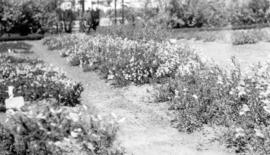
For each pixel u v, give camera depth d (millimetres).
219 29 23844
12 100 4867
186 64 9195
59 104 7496
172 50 10320
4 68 9492
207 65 8727
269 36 17531
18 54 15570
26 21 24859
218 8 26562
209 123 6250
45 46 19500
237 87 6355
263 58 11867
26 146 4465
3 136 4590
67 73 11461
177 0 25516
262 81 6281
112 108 7430
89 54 12344
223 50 14406
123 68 9773
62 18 26484
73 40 17203
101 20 30938
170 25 24188
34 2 25578
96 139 4609
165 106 7371
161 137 5879
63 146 4602
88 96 8469
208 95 6852
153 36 14664
